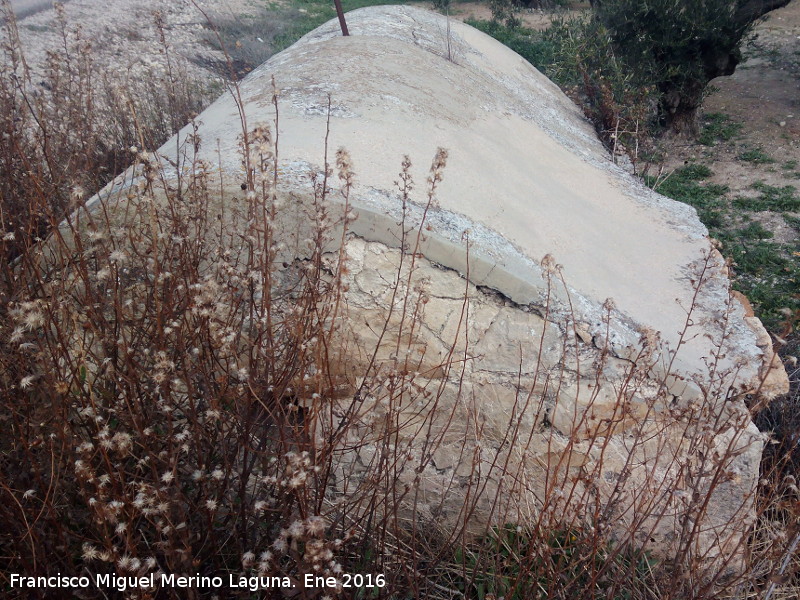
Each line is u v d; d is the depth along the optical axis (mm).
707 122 8469
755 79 9750
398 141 3422
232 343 2203
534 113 5590
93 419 2070
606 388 2738
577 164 4848
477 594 2535
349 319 2734
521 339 2777
